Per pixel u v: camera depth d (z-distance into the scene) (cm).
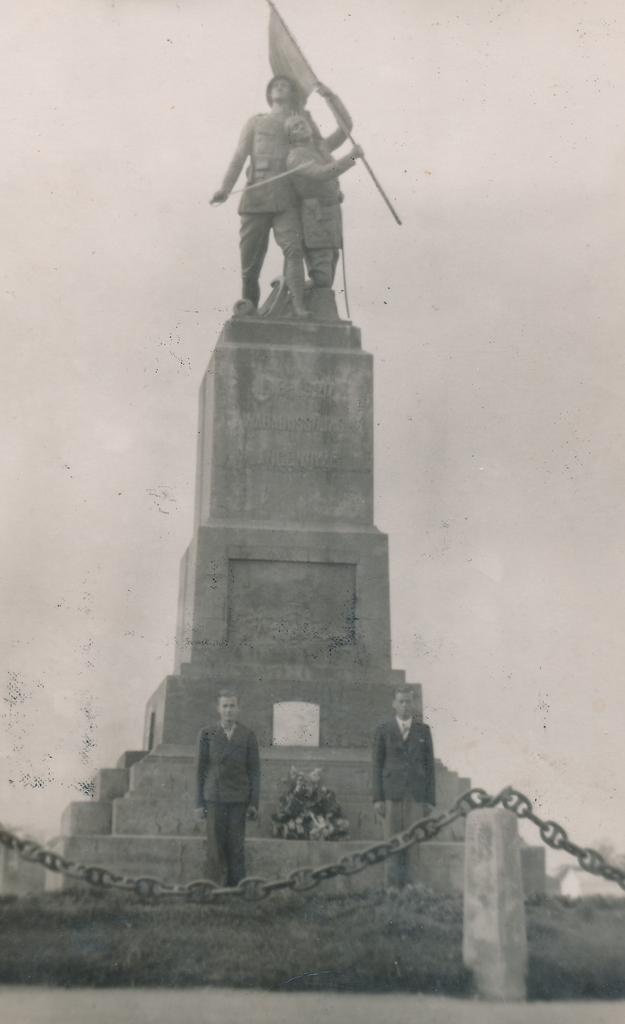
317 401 1798
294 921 1155
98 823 1451
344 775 1529
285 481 1767
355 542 1734
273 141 1892
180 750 1505
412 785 1331
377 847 1076
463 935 1072
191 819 1439
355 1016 992
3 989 1035
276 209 1862
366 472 1783
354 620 1703
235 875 1265
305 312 1845
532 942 1134
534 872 1387
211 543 1708
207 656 1659
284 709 1595
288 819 1417
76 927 1119
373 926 1138
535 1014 1001
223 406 1783
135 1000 1015
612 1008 1030
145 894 1030
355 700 1611
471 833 1073
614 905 1279
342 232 1919
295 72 1927
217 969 1066
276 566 1714
